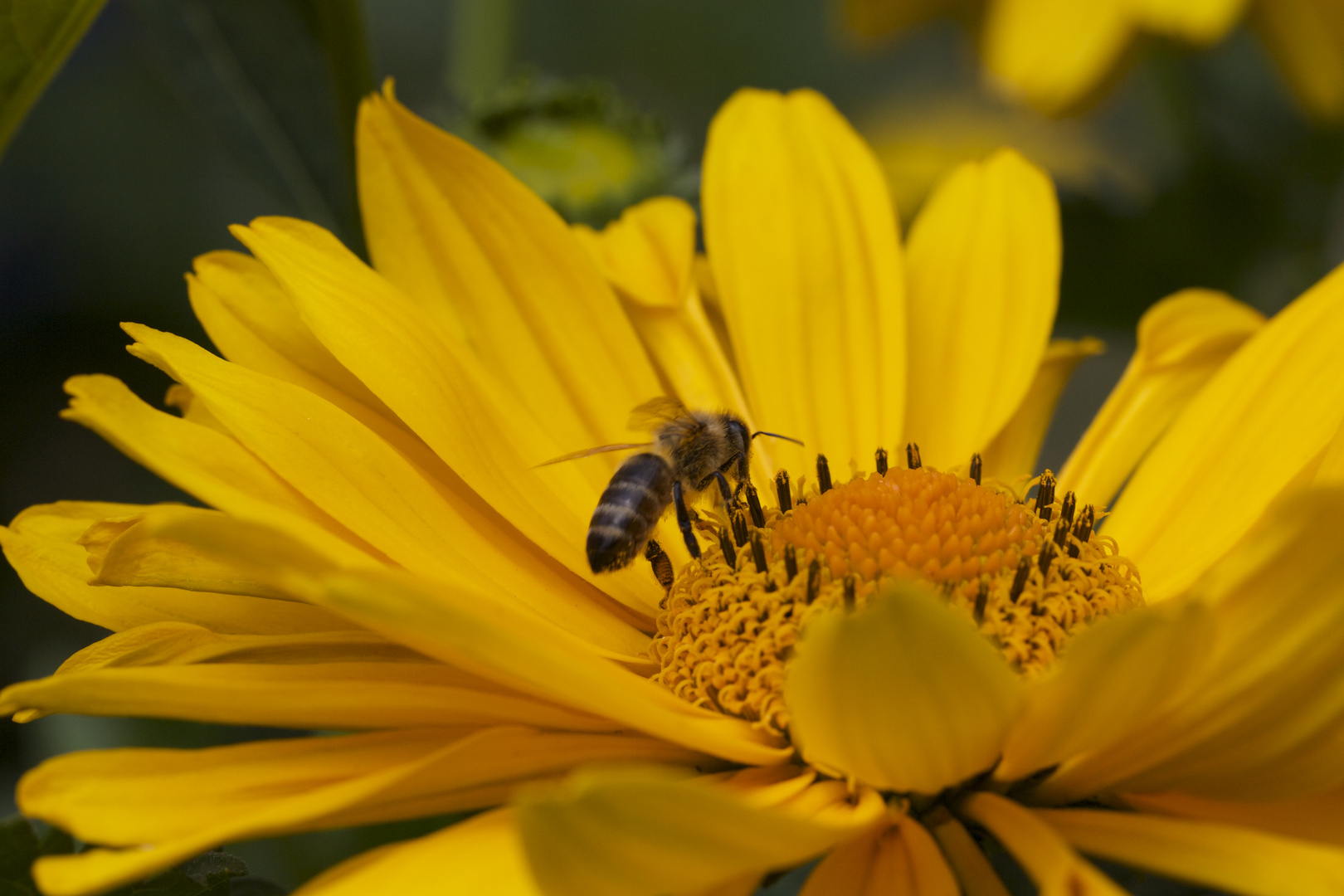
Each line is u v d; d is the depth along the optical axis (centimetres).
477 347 26
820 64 38
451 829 23
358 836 27
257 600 25
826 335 27
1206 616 22
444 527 25
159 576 24
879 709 23
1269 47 29
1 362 34
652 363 27
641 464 26
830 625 23
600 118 30
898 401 27
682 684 25
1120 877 25
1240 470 26
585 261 26
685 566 26
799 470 27
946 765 23
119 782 23
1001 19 29
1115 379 35
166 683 23
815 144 27
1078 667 23
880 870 23
